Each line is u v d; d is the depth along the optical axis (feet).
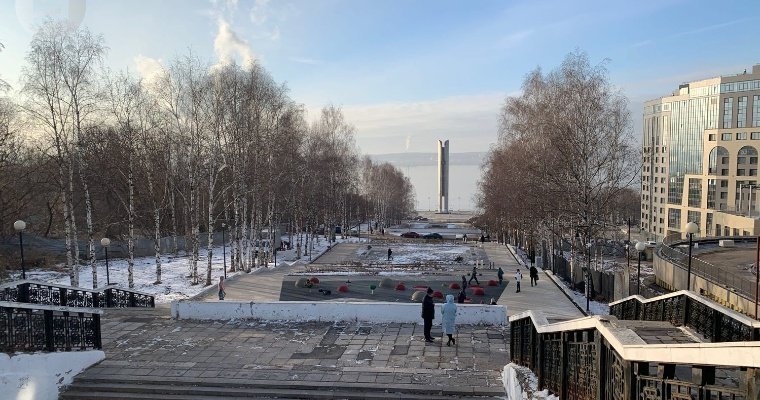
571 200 94.84
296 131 126.72
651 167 316.81
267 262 129.18
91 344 41.32
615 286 76.54
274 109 115.14
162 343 46.55
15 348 35.63
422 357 42.14
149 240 144.25
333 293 87.86
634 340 15.93
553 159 97.66
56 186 109.81
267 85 114.42
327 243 185.26
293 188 143.64
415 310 53.72
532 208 108.58
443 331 48.01
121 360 41.68
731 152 249.14
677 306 31.65
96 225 149.18
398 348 44.68
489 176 168.14
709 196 259.19
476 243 182.80
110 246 134.41
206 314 55.72
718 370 20.03
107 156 110.63
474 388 34.65
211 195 101.81
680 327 28.02
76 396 35.65
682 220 280.92
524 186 108.37
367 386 35.22
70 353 38.19
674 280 94.89
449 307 46.01
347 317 54.60
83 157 93.09
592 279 88.58
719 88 251.80
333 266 120.78
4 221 121.29
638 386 15.38
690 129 273.13
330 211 192.65
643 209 328.90
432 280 101.19
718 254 109.91
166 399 34.68
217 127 102.47
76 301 60.80
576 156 92.38
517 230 165.17
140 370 39.24
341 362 40.98
